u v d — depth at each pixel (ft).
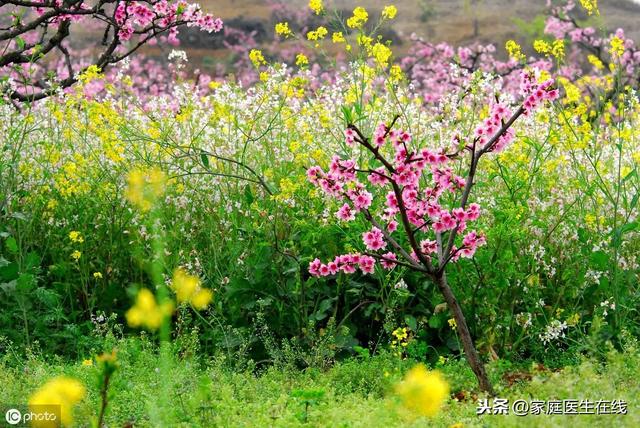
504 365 18.17
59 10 26.35
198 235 22.36
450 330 20.49
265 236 20.75
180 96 25.49
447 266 20.45
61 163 24.41
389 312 19.38
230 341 19.69
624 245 21.85
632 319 21.09
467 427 13.29
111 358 9.68
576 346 19.99
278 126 24.66
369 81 23.43
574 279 20.92
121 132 22.90
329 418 13.73
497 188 22.81
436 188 16.84
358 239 19.90
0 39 25.75
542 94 16.30
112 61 28.43
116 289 22.06
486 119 16.60
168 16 28.84
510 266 19.53
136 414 14.42
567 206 21.95
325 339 19.27
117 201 22.31
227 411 14.06
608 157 25.43
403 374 17.69
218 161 23.80
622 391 14.85
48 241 22.39
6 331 20.24
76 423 13.85
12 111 24.00
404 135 16.24
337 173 16.72
